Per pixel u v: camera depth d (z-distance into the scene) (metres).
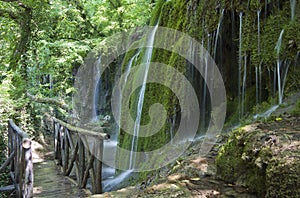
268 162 1.42
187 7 3.96
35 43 6.31
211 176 1.88
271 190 1.35
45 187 4.24
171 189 1.71
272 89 2.75
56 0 6.76
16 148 4.25
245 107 3.05
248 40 2.92
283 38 2.58
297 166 1.27
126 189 2.25
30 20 6.04
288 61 2.55
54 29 7.12
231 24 3.30
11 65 6.23
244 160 1.64
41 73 6.66
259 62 2.81
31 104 6.70
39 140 7.18
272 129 1.72
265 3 2.78
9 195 4.33
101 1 8.01
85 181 4.04
